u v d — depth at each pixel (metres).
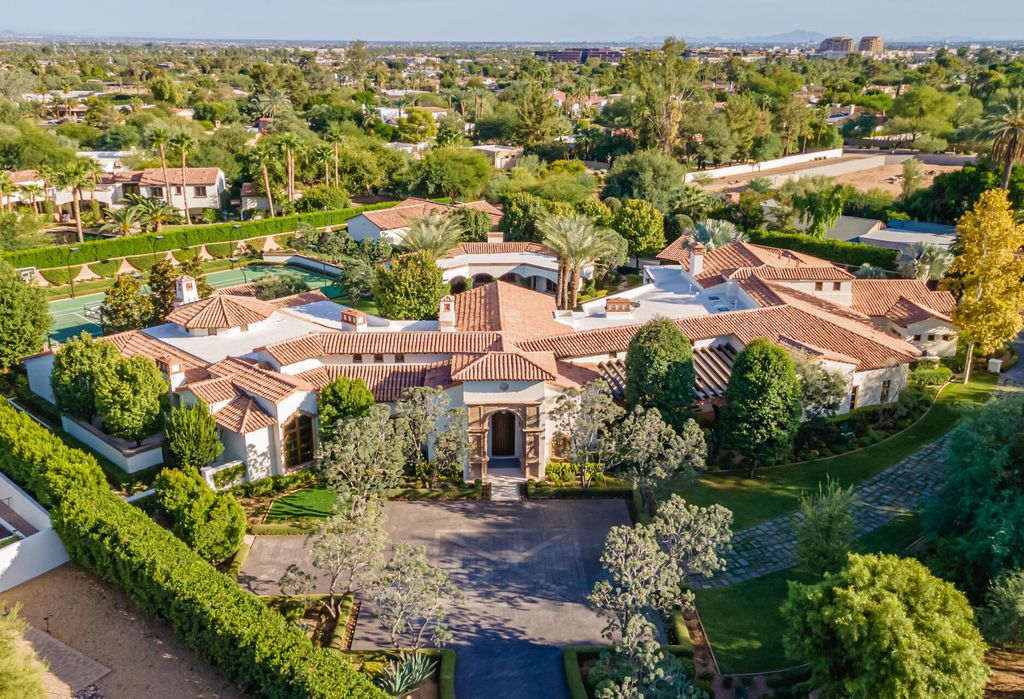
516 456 47.66
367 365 49.34
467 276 85.12
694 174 137.62
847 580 28.70
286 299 65.12
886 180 141.25
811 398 47.59
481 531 40.97
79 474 39.16
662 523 32.84
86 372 47.53
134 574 33.47
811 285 65.25
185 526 36.09
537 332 55.81
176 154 134.38
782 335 54.75
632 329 55.12
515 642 33.28
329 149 124.75
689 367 46.56
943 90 196.62
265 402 44.59
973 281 57.34
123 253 96.75
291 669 27.98
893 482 45.62
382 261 91.81
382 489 40.31
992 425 36.59
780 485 45.44
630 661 28.19
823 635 28.19
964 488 36.09
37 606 34.44
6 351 56.88
